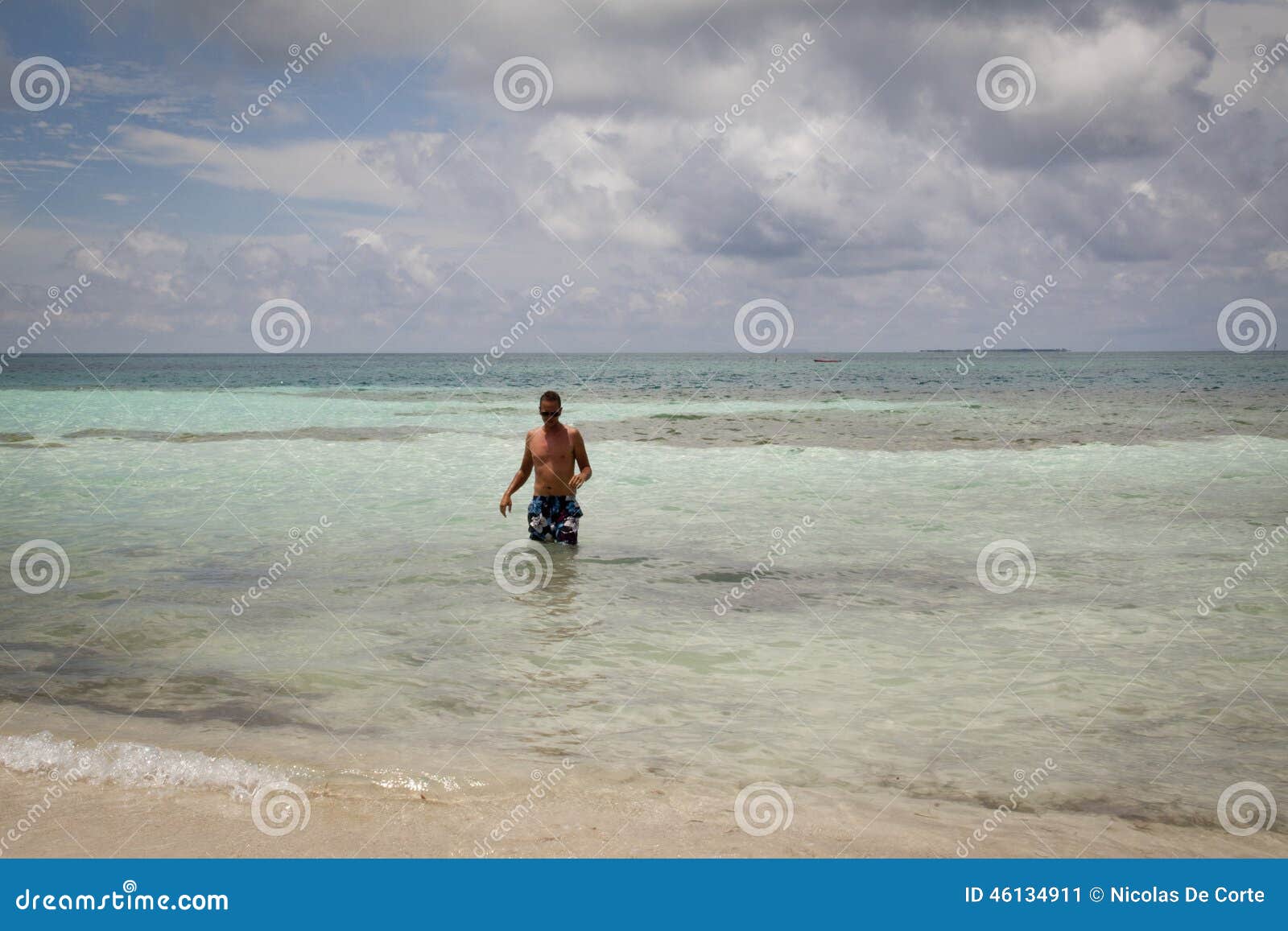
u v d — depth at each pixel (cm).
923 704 516
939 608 733
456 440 2159
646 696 528
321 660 592
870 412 3058
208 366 11250
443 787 399
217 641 631
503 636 648
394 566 881
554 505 991
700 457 1819
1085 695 532
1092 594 777
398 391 4738
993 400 3675
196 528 1077
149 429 2467
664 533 1059
